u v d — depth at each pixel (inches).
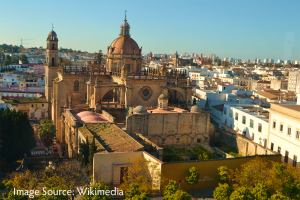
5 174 2672.2
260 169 1932.8
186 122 3080.7
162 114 2984.7
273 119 2618.1
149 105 3619.6
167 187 1683.1
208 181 2091.5
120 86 3503.9
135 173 1881.2
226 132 3420.3
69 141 3075.8
